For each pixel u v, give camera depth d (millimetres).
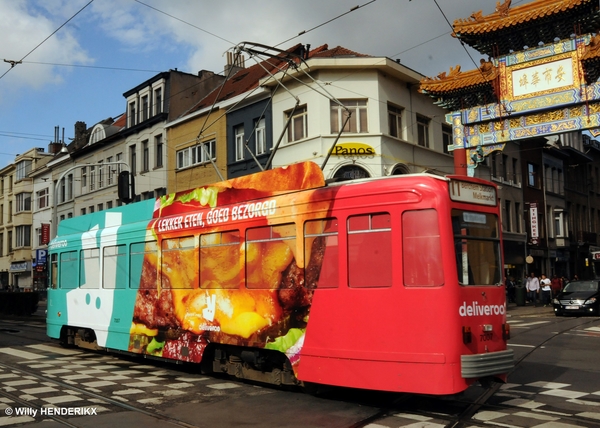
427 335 7258
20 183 55375
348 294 7926
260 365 9250
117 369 11508
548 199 42750
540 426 6785
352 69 25281
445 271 7312
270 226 9078
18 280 56156
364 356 7664
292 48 28688
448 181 7629
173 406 8078
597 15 18594
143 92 36969
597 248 49156
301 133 25859
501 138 20859
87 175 43594
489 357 7434
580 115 19203
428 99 28828
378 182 7914
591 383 9500
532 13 19219
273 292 8883
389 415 7430
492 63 20859
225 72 36406
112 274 12844
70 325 14398
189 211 10898
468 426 6828
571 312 23938
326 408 7867
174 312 10836
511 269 36344
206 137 30906
